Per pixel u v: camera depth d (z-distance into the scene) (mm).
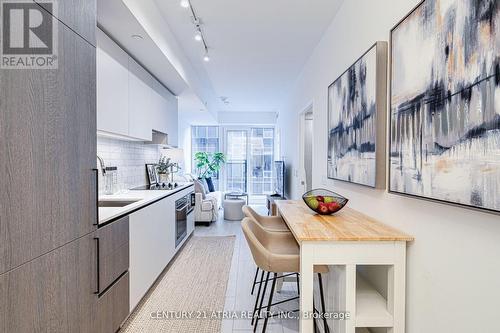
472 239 982
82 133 1370
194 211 4719
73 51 1297
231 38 3094
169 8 2516
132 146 3441
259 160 8148
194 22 2730
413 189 1270
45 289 1115
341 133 2230
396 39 1424
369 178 1711
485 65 867
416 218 1334
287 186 5684
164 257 2871
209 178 7184
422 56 1203
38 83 1077
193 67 4070
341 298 1461
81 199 1364
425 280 1251
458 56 985
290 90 5281
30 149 1036
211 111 5945
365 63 1764
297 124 4570
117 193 2869
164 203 2857
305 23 2736
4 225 928
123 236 1901
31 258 1040
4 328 927
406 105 1329
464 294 1019
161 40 2629
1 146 919
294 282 2770
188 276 2898
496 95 826
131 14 2010
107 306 1663
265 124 7895
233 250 3760
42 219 1097
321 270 1536
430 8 1146
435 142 1111
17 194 979
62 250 1220
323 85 2990
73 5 1297
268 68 4098
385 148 1629
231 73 4359
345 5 2307
